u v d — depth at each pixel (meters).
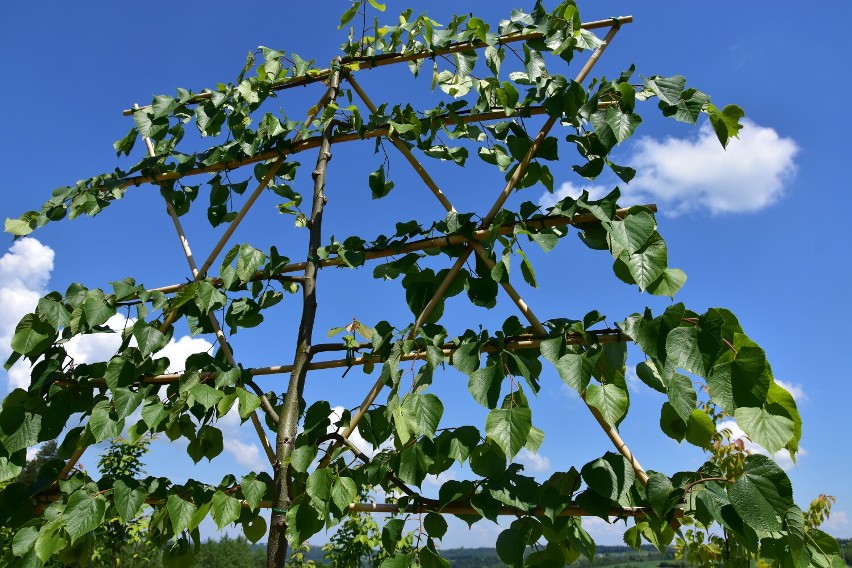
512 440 1.73
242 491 2.01
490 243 1.98
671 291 1.77
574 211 1.91
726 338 1.69
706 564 3.64
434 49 2.43
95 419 2.15
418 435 1.80
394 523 1.88
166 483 2.24
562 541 1.90
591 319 1.82
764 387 1.59
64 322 2.29
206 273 2.47
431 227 2.16
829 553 1.58
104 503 2.09
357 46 2.64
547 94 2.17
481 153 2.37
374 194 2.50
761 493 1.55
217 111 2.73
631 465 1.75
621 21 2.20
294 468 1.92
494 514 1.81
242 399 2.08
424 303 2.16
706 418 1.82
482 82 2.41
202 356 2.25
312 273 2.32
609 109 2.00
